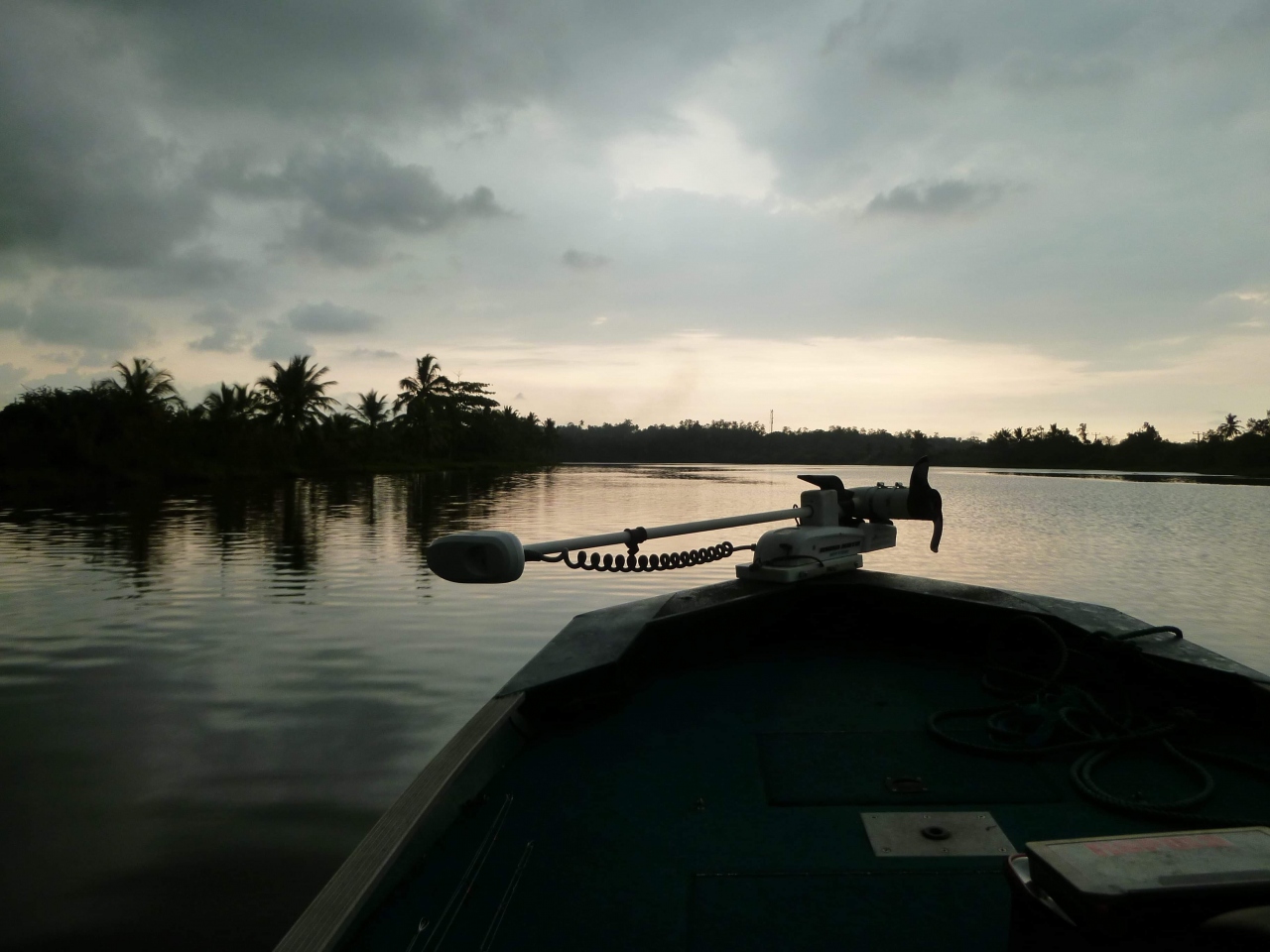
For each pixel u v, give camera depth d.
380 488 47.75
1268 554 21.56
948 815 1.94
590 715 2.61
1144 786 2.06
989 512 37.81
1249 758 2.19
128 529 24.44
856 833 1.89
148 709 7.48
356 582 14.95
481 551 1.83
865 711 2.61
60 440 42.81
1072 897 0.99
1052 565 19.25
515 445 112.19
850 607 3.35
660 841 1.88
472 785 2.08
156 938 3.93
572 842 1.89
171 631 10.88
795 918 1.58
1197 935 0.93
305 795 5.57
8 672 8.81
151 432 46.59
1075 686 2.64
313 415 64.12
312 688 8.19
